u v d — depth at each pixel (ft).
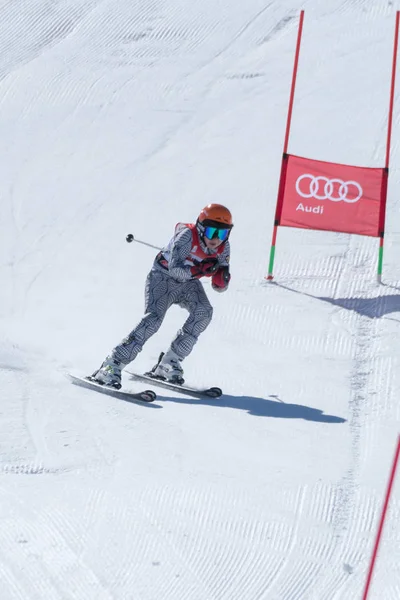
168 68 172.65
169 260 81.46
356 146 138.62
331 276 108.68
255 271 110.83
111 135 153.07
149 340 95.55
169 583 45.47
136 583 45.29
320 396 79.66
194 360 89.76
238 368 87.25
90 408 75.61
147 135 151.74
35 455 63.87
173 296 82.99
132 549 48.96
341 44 172.96
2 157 150.20
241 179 134.41
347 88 157.38
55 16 196.75
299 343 92.84
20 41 189.37
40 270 118.52
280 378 84.38
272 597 44.62
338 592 45.16
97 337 97.76
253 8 189.78
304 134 144.46
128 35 186.60
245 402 78.33
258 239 118.62
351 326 95.86
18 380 82.89
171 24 187.73
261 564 48.06
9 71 178.29
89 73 173.99
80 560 47.37
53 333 99.66
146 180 138.41
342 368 86.28
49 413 73.72
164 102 161.58
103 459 63.36
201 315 82.69
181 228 80.74
